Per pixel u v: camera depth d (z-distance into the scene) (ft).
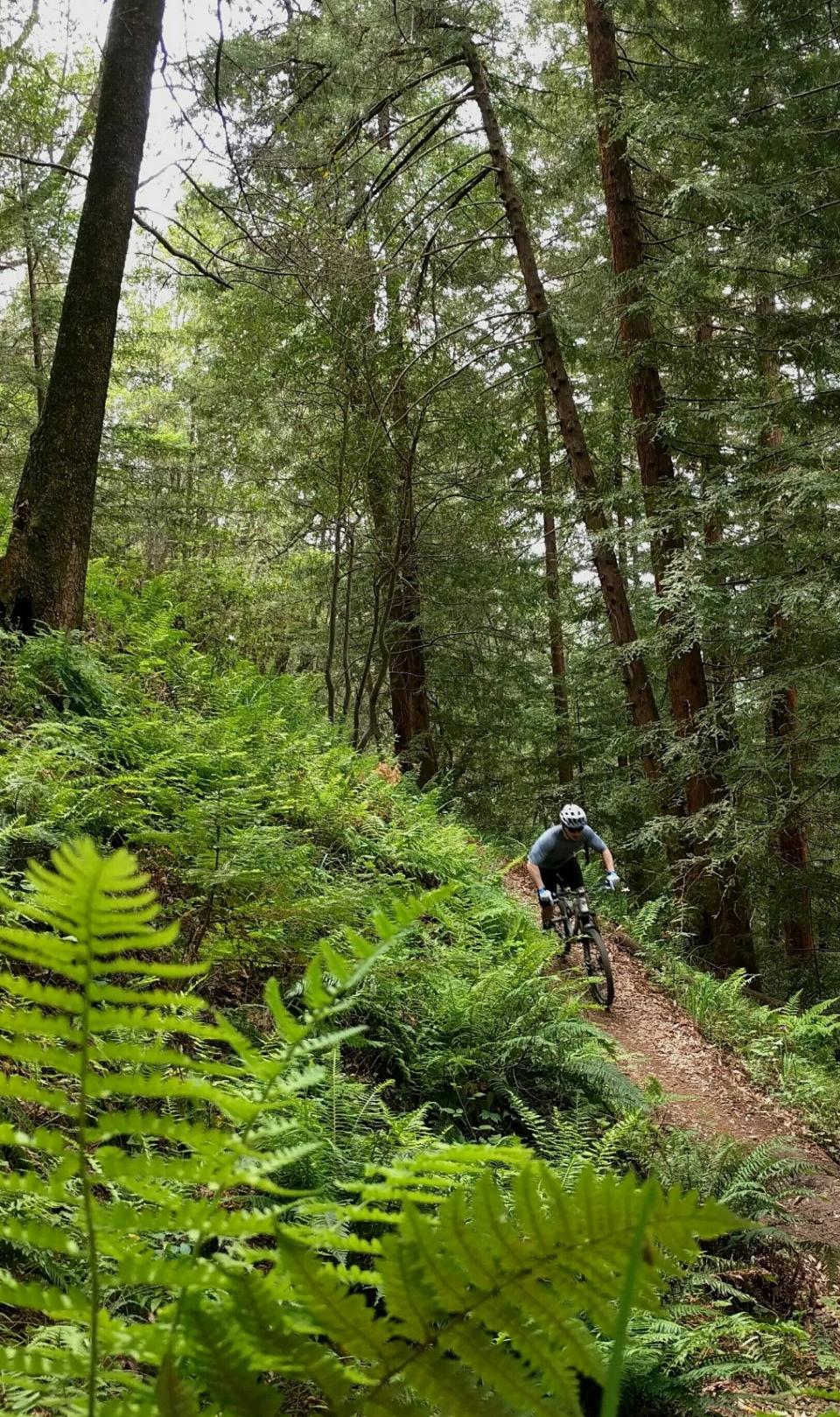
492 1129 14.92
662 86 38.93
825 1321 14.16
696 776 38.70
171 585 41.93
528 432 52.75
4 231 40.98
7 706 19.08
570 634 61.67
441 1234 2.05
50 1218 7.14
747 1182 15.93
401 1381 1.95
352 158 43.68
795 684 35.65
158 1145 8.86
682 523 37.01
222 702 24.73
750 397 40.93
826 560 32.60
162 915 13.20
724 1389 12.03
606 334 46.32
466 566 50.80
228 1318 1.97
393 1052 15.31
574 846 28.07
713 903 39.29
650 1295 1.97
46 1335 5.12
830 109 36.17
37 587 23.40
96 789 14.70
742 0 36.47
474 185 45.52
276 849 14.92
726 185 35.68
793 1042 29.91
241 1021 12.36
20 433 47.37
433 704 57.72
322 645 53.83
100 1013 2.12
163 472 49.78
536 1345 1.95
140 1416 2.17
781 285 40.88
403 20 40.22
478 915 23.13
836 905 41.39
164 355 60.49
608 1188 2.04
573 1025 17.67
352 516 48.70
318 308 39.34
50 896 1.94
